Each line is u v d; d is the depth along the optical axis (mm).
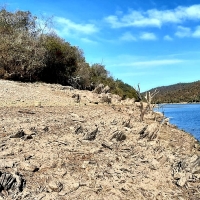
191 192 7555
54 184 6836
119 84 55906
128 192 7055
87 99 27031
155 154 10344
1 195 6227
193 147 15273
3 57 31188
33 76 33812
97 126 13852
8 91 22000
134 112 24234
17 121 12836
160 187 7582
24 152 8727
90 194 6738
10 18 36719
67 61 38812
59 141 10156
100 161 8734
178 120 40406
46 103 20453
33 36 36656
